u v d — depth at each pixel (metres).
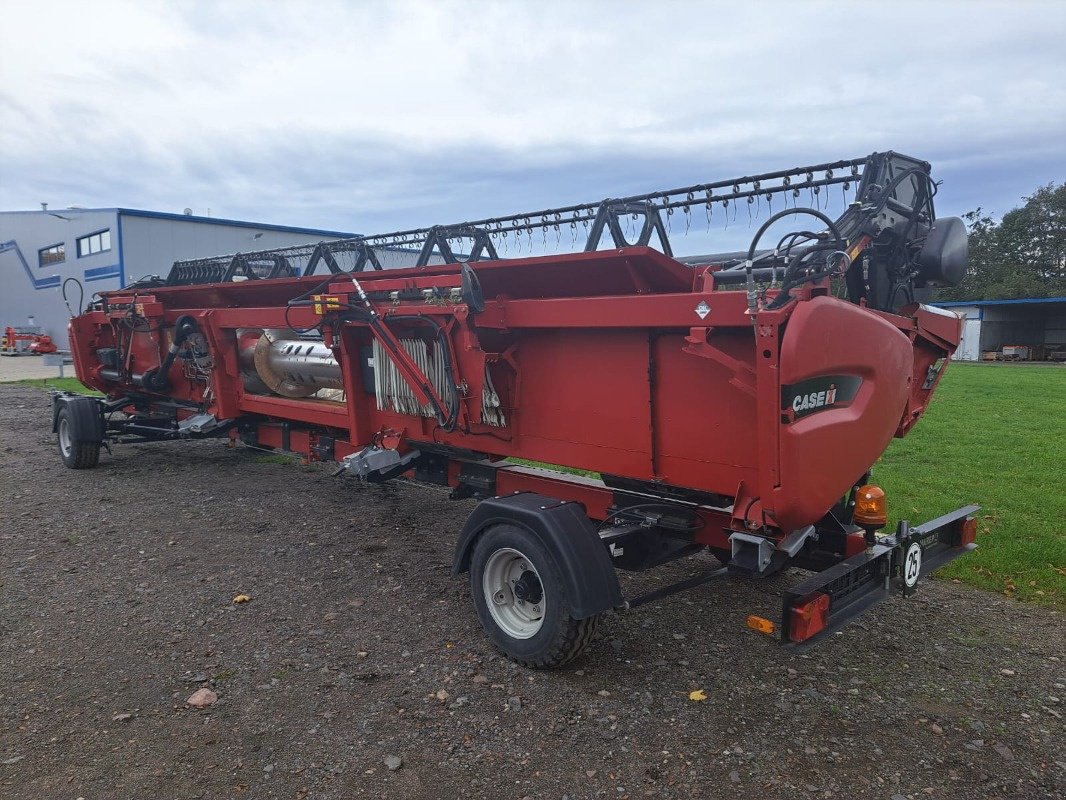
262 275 8.41
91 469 8.43
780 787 2.79
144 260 28.72
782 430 2.99
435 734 3.11
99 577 4.94
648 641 4.03
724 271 3.46
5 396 16.61
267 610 4.40
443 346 4.43
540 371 4.34
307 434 6.52
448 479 5.28
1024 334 45.53
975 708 3.38
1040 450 9.62
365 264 7.00
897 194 3.79
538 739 3.09
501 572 3.87
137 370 8.88
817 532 3.77
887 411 3.63
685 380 3.63
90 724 3.16
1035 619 4.38
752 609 4.47
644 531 3.96
